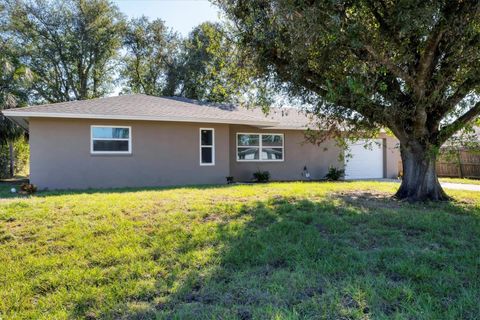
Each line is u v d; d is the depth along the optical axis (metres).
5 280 3.45
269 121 13.77
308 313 2.65
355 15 5.55
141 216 5.34
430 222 5.13
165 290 3.18
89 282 3.38
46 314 2.86
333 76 6.70
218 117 12.91
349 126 8.05
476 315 2.59
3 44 24.89
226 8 6.66
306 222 5.18
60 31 26.52
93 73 28.97
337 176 15.74
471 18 5.48
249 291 3.08
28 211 5.50
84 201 6.41
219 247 4.15
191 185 11.49
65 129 11.19
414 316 2.57
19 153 21.16
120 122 11.80
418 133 7.30
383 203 6.86
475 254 3.85
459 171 16.61
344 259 3.73
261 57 6.82
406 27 5.14
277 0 5.37
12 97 16.94
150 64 29.11
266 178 14.48
